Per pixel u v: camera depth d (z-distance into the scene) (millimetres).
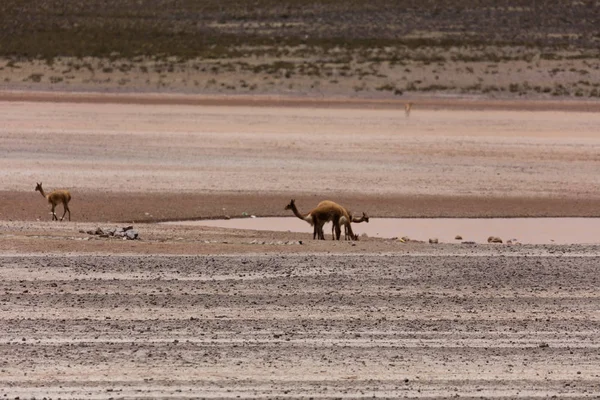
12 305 39094
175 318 37656
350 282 43406
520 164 99312
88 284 42250
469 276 44875
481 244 54875
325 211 59875
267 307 39406
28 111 129750
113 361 32594
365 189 86000
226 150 103500
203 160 97875
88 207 76688
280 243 53844
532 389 30547
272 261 47125
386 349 34406
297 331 36344
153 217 74000
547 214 78938
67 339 34969
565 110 142625
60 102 141750
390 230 70875
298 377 31328
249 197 81750
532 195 85375
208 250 50281
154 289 41656
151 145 105750
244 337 35531
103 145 105250
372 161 98938
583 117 134000
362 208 79000
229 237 59125
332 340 35375
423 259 48344
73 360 32656
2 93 151500
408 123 125312
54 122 120625
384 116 131250
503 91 163125
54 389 29781
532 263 47875
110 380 30719
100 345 34281
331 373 31766
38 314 37969
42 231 56625
